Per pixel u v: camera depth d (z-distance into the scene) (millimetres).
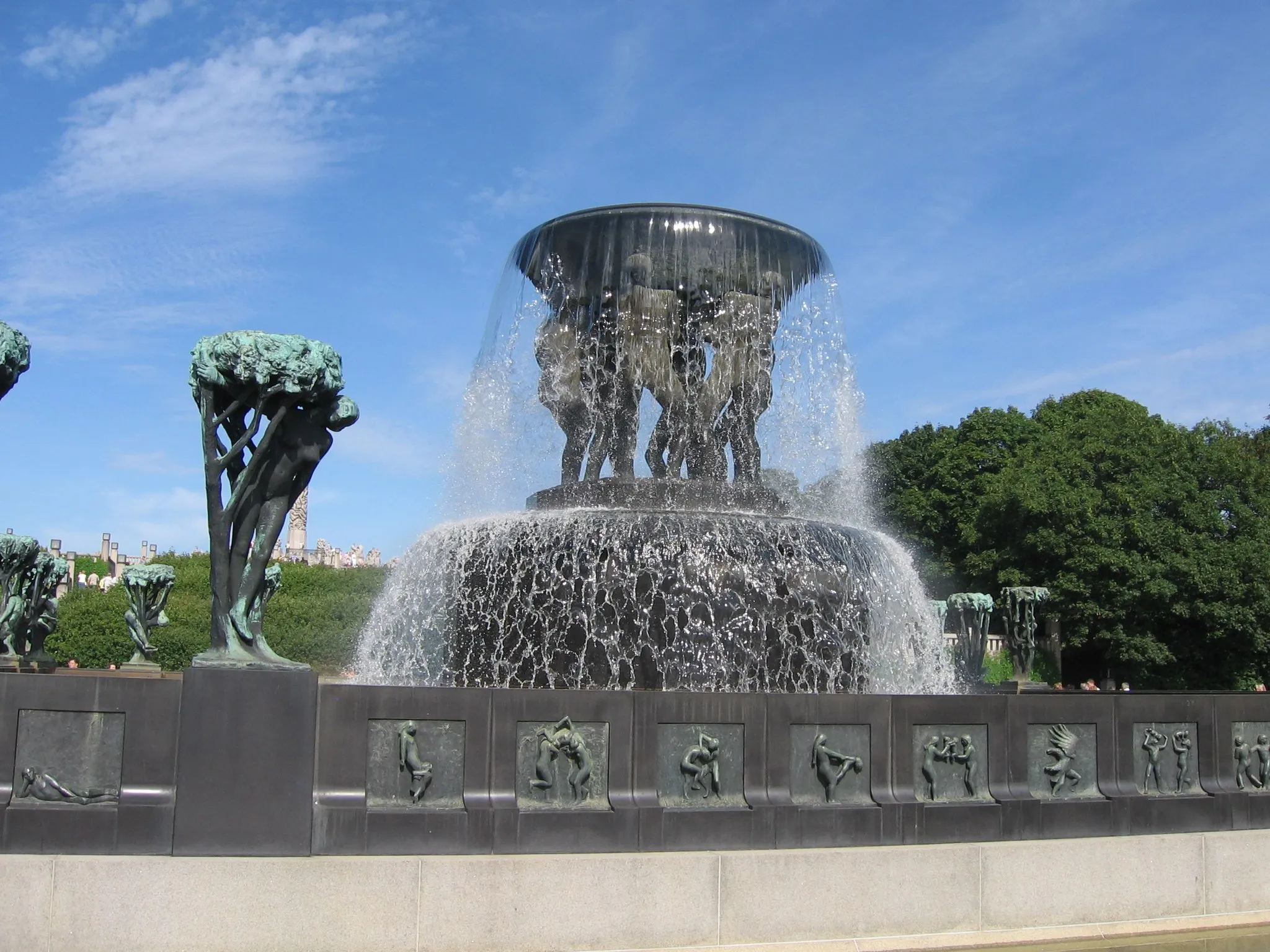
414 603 13836
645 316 13312
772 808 8711
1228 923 9805
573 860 8047
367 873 7684
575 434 13758
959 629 18375
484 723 8289
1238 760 10641
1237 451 50812
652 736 8609
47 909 7359
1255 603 45719
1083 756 9961
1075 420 61188
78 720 7691
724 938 8281
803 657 11898
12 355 8281
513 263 15000
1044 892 9227
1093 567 47500
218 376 8047
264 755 7742
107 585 55250
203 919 7453
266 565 8211
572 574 11773
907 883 8781
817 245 14430
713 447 13398
